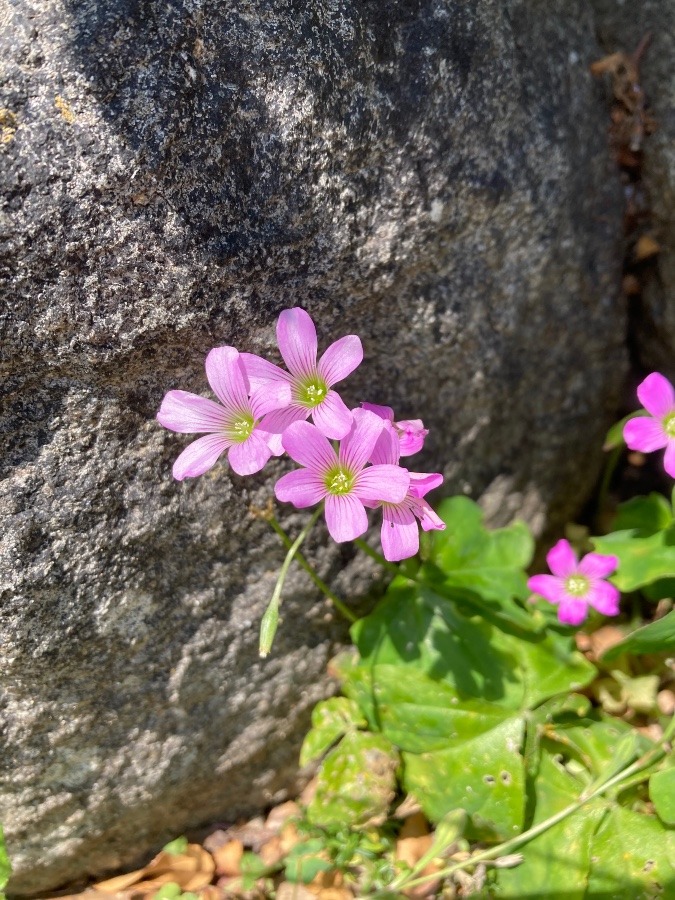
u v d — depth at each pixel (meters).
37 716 0.11
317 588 0.13
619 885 0.11
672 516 0.13
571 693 0.13
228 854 0.13
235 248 0.10
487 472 0.14
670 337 0.15
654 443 0.11
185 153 0.09
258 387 0.10
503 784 0.12
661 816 0.11
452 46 0.11
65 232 0.09
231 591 0.12
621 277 0.15
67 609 0.10
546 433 0.14
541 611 0.13
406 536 0.10
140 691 0.11
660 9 0.14
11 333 0.09
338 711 0.13
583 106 0.13
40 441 0.10
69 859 0.12
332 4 0.10
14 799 0.11
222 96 0.09
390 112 0.10
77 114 0.09
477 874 0.12
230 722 0.13
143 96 0.09
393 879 0.12
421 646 0.13
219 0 0.09
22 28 0.09
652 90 0.14
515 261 0.12
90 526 0.10
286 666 0.13
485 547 0.13
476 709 0.12
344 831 0.13
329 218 0.10
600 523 0.16
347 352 0.10
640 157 0.14
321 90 0.10
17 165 0.09
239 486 0.11
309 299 0.11
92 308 0.09
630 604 0.15
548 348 0.14
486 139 0.11
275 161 0.10
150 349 0.10
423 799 0.12
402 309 0.12
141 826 0.13
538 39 0.12
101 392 0.10
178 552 0.11
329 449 0.09
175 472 0.09
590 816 0.12
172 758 0.12
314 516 0.10
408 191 0.11
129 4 0.09
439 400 0.13
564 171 0.12
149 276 0.09
